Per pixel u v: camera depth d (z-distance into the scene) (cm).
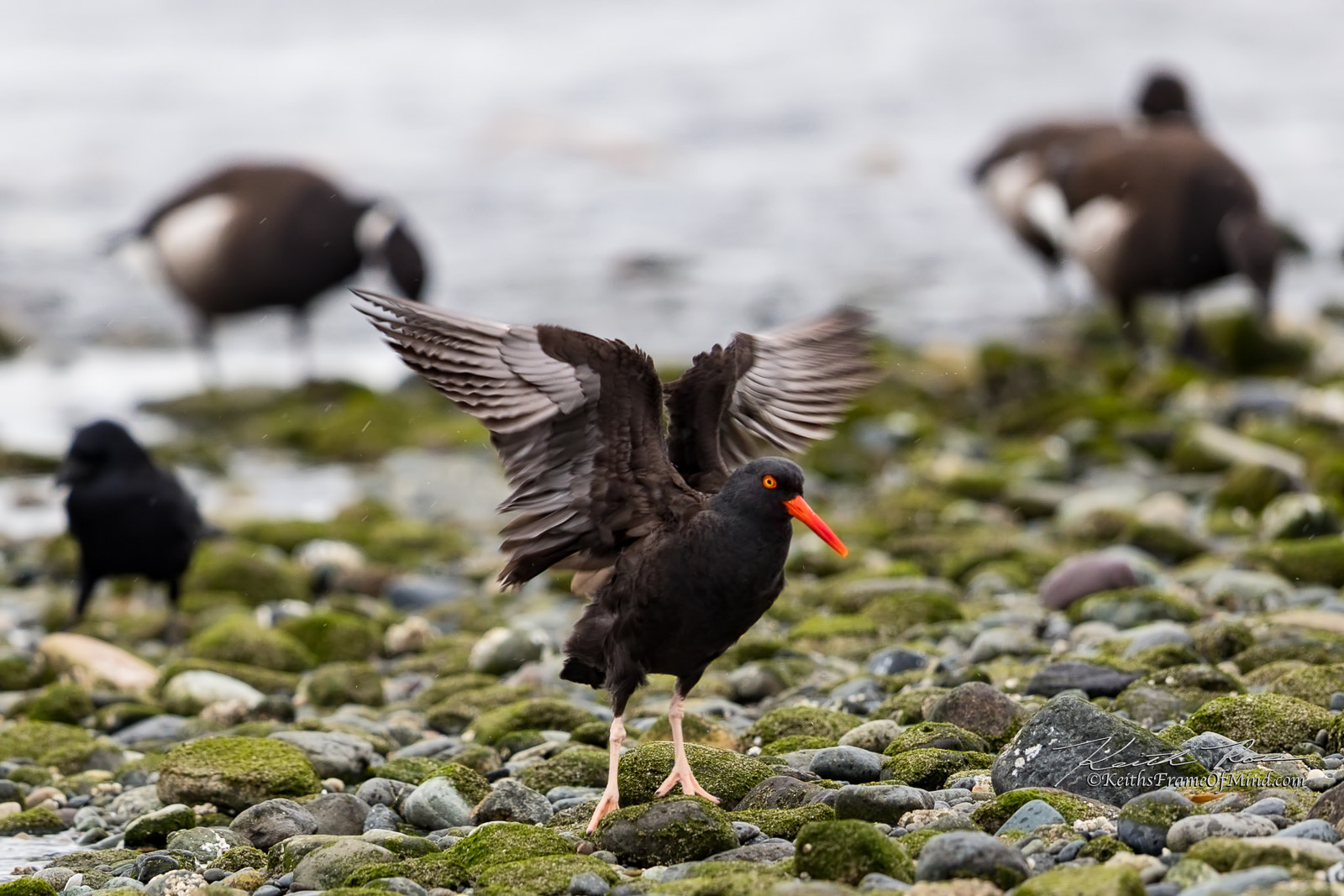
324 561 1467
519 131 3797
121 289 2767
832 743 876
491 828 746
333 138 3912
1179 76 2480
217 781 847
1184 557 1373
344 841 739
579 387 742
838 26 4912
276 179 2217
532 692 1048
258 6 5375
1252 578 1196
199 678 1093
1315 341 2238
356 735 959
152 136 3934
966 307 2622
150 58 4784
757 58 4631
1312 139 3822
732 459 852
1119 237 2214
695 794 784
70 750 970
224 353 2464
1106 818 698
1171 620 1117
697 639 769
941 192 3453
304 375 2280
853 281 2788
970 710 878
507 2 5366
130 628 1338
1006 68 4484
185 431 2075
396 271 2169
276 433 2031
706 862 683
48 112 4169
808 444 854
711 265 2886
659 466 768
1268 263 2136
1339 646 986
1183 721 870
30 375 2359
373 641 1238
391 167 3659
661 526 772
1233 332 2184
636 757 827
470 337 730
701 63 4616
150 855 766
